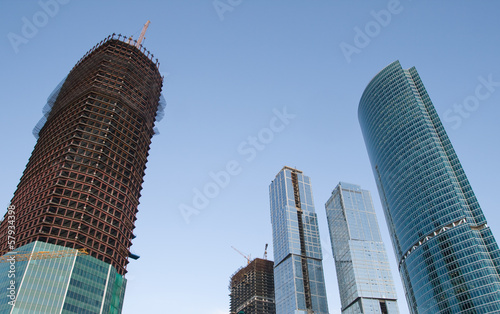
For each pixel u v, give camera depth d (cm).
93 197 16625
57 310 12938
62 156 17612
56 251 14125
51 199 15938
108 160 18150
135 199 18712
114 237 16400
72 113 19638
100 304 14175
